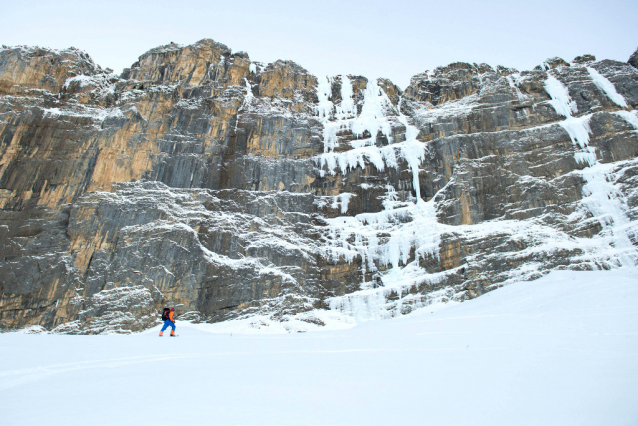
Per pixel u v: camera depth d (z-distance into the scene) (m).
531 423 5.63
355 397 7.10
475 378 8.20
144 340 17.02
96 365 11.11
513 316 18.59
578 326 14.54
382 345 14.02
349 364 10.44
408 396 7.07
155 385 8.20
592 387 7.09
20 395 7.56
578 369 8.44
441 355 11.19
